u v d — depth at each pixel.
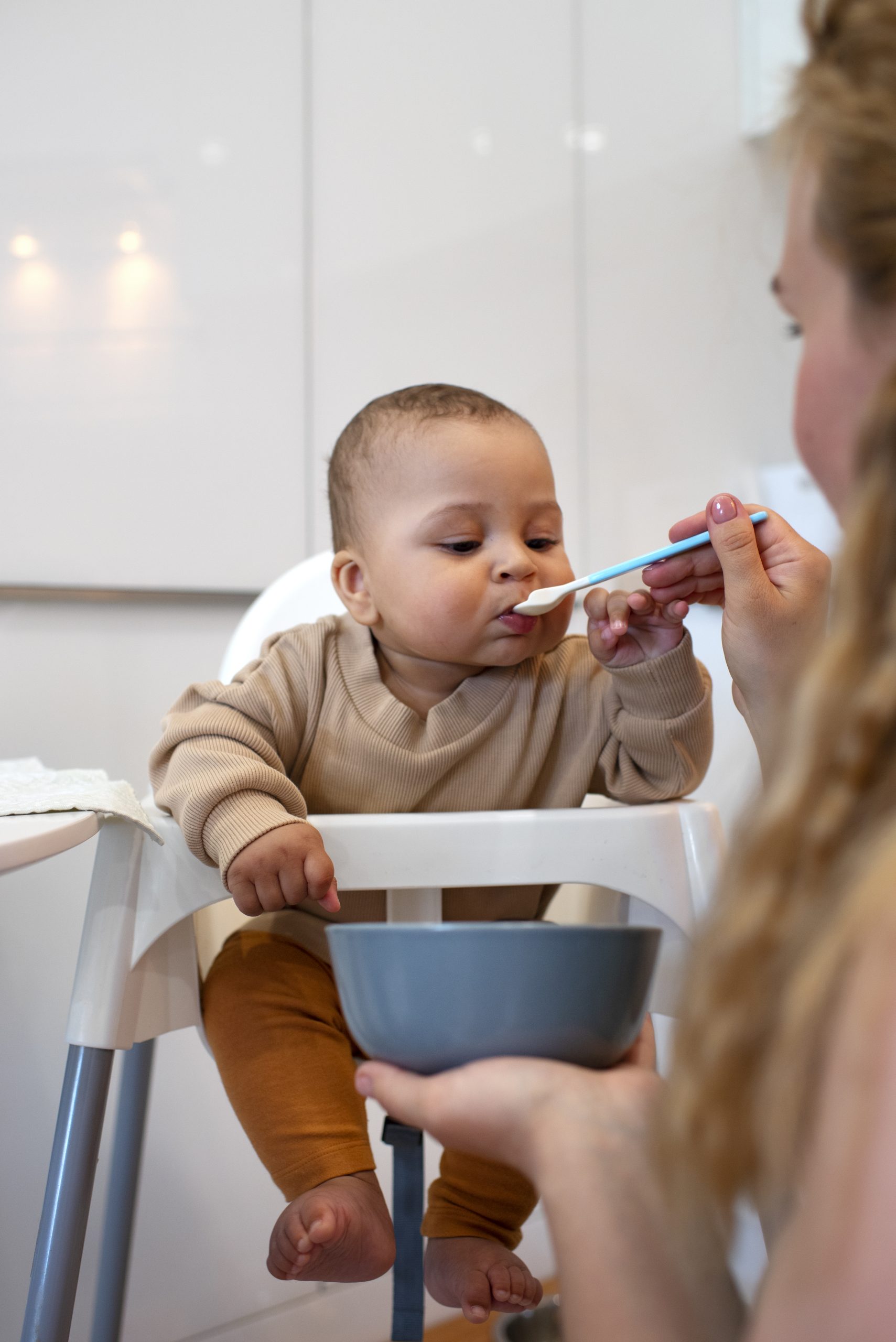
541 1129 0.38
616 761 0.90
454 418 0.87
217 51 1.39
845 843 0.32
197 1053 1.29
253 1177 1.32
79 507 1.27
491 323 1.62
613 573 0.75
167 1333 1.24
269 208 1.42
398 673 0.91
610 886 0.75
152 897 0.73
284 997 0.81
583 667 0.93
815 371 0.40
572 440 1.71
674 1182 0.34
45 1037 1.21
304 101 1.46
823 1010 0.30
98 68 1.30
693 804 0.78
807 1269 0.29
